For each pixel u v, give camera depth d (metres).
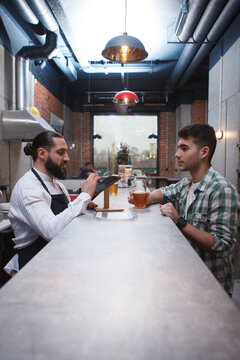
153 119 9.09
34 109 3.86
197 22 3.78
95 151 8.98
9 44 3.78
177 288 0.54
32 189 1.45
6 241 2.46
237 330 0.40
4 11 3.60
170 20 4.48
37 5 3.15
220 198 1.26
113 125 9.04
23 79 3.87
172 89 7.93
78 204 1.29
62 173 1.66
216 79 4.55
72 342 0.38
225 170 4.11
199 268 0.64
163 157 9.04
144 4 4.02
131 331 0.40
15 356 0.35
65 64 5.68
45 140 1.61
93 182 1.38
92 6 4.07
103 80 7.69
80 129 8.91
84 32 4.91
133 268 0.64
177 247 0.80
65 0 3.92
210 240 1.21
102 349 0.36
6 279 2.47
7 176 3.74
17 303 0.49
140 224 1.11
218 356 0.35
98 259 0.71
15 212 1.48
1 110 3.52
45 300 0.50
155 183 9.04
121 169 3.28
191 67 5.63
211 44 4.38
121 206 1.59
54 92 6.76
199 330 0.40
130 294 0.52
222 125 4.24
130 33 4.95
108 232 0.98
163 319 0.43
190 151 1.40
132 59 3.58
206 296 0.51
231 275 1.33
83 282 0.57
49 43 3.88
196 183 1.45
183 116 8.02
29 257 1.51
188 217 1.44
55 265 0.66
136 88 8.35
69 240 0.88
